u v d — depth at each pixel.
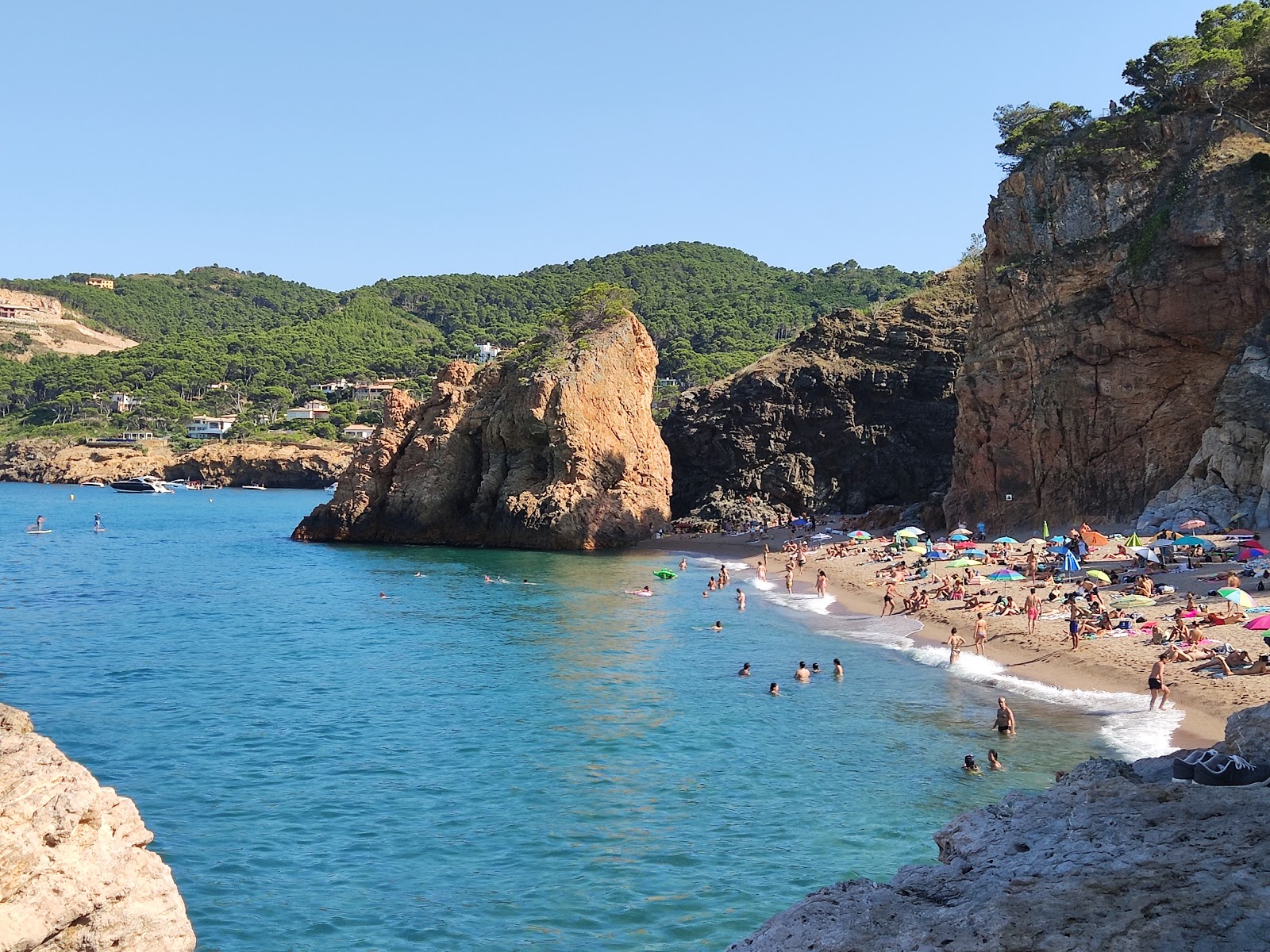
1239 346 68.00
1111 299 73.81
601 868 23.30
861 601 63.31
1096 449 74.25
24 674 43.09
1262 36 76.12
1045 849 12.87
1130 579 54.31
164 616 59.59
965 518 83.25
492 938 20.16
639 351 108.38
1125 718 33.81
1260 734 15.27
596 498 99.88
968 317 110.81
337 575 79.31
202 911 21.28
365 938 20.19
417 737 33.66
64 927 11.27
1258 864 11.29
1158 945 10.00
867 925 11.77
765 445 111.44
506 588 71.81
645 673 43.53
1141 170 75.88
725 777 29.38
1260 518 60.91
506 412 102.56
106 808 12.06
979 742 32.28
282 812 26.77
